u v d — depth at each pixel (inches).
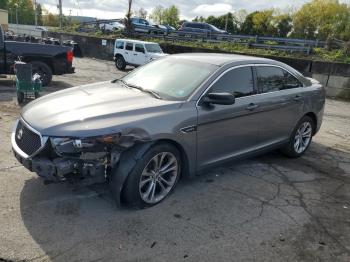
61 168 143.9
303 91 243.1
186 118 168.9
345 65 712.4
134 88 193.8
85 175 149.3
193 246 140.4
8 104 331.9
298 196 192.7
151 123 157.4
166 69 203.2
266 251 141.6
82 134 144.2
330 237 155.8
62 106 164.2
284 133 234.1
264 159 246.2
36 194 167.9
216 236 148.4
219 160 192.7
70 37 1240.8
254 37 1024.2
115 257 130.3
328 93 722.2
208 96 177.3
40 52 429.7
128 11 1273.4
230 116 189.6
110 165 153.1
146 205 164.1
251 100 202.5
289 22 2564.0
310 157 260.2
